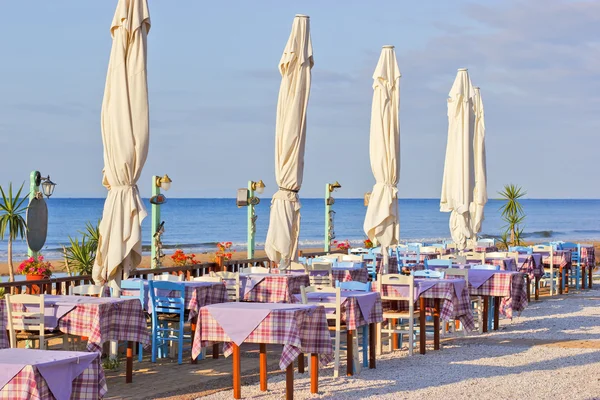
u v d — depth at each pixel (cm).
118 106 930
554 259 1898
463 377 901
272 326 762
